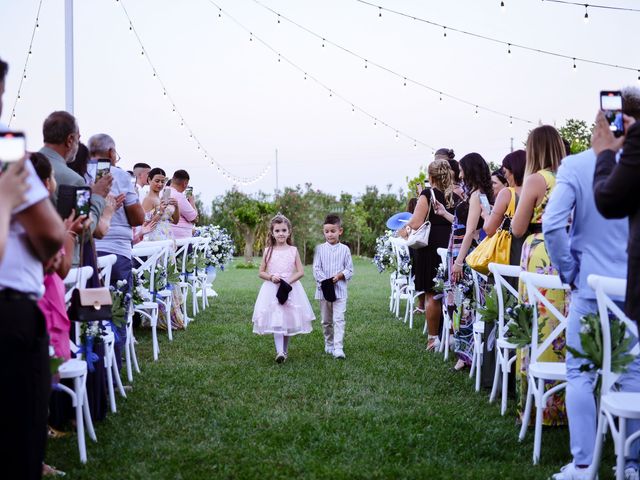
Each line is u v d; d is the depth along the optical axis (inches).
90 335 144.0
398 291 335.0
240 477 127.8
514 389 187.8
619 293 106.3
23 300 87.7
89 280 155.3
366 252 1092.5
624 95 110.9
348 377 208.2
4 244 77.6
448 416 166.2
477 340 193.6
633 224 93.3
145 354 242.7
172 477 127.6
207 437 151.2
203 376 208.2
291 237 237.3
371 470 130.9
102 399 163.8
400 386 197.0
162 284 243.8
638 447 120.0
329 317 245.3
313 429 156.0
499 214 179.2
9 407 86.7
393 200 1099.9
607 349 110.0
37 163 116.1
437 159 253.4
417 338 275.4
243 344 261.4
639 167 89.5
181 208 322.0
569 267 123.3
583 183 120.8
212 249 368.8
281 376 208.1
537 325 144.6
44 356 91.0
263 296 231.3
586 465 122.1
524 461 137.3
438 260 246.8
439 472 129.4
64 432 153.3
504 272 161.6
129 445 145.0
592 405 122.8
